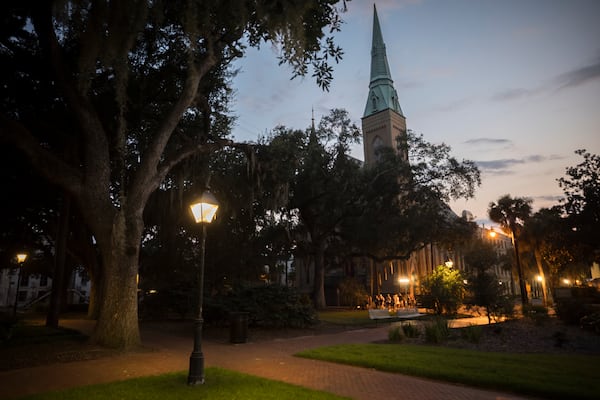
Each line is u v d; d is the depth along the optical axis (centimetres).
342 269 5675
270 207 2102
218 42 1362
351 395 649
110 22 930
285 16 976
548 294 4841
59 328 1528
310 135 3209
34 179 1658
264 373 827
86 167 1188
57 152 1619
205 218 817
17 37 1348
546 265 4678
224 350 1161
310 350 1099
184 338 1430
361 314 2739
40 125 1477
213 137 1714
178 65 1523
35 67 1355
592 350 1102
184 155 1388
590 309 1761
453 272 2462
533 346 1187
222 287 2583
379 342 1331
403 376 797
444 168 3519
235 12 1083
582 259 3534
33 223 2284
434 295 2423
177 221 2241
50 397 605
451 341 1295
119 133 1091
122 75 998
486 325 1755
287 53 995
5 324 1327
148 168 1224
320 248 3669
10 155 1486
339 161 3238
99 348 1075
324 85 1300
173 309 2216
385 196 3634
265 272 3503
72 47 1370
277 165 1889
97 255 2491
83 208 1173
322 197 3309
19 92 1448
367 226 3416
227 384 691
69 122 1574
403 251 3803
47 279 6456
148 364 912
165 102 1670
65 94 1174
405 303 3631
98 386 675
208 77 1667
